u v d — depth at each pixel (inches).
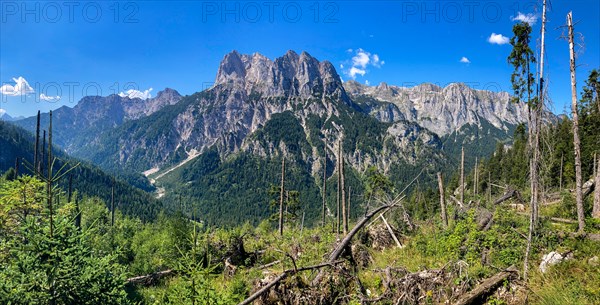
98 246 719.1
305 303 387.2
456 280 394.9
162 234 834.2
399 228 824.9
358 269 538.9
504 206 977.5
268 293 398.3
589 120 1272.1
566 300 326.6
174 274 736.3
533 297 355.6
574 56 660.1
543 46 418.6
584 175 1336.1
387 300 398.9
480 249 506.0
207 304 326.6
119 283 352.2
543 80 422.3
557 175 1414.9
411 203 1801.2
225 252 754.2
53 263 309.6
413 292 400.5
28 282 298.5
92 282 327.3
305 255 621.3
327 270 442.9
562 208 883.4
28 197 434.6
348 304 396.5
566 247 467.2
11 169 2058.3
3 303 285.6
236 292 459.5
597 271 369.7
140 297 612.7
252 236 1037.8
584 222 630.5
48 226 325.1
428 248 601.3
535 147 427.5
